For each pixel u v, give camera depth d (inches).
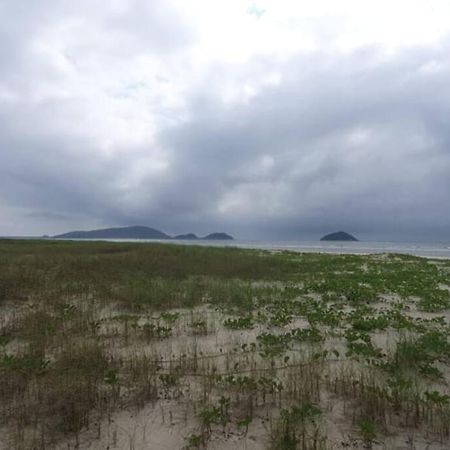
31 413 146.1
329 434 133.1
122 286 414.9
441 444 127.8
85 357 194.7
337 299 382.6
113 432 135.1
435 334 238.7
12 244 1224.8
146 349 224.5
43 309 309.0
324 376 180.9
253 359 205.0
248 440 130.0
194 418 143.9
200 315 308.7
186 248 1027.3
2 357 201.9
